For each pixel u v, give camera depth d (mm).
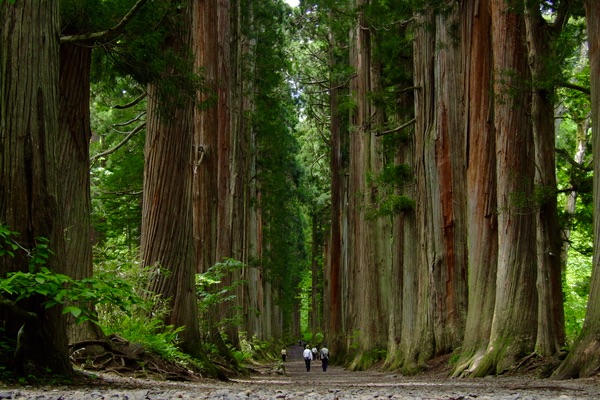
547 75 14773
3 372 7203
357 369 30797
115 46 10945
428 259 21609
